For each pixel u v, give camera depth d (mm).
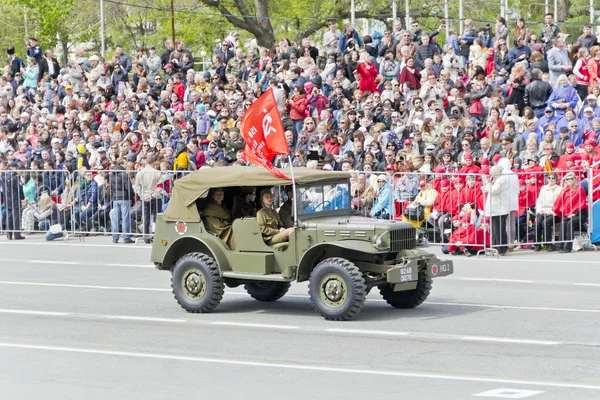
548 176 40500
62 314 30422
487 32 57188
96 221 48906
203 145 54688
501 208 40062
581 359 22906
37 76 68625
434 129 47406
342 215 30125
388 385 20781
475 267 37750
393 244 28406
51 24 109688
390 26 98312
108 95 62906
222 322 28578
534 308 29578
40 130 58594
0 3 117375
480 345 24672
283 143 29625
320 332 26750
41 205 49844
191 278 30172
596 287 32844
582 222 40719
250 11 107000
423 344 24922
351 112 49938
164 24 106875
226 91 56125
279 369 22547
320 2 101375
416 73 53719
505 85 51031
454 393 19969
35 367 23312
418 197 41625
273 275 29250
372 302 31250
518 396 19578
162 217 31109
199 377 21953
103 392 20797
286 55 60438
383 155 46062
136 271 39125
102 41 77062
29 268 40594
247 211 30672
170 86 60656
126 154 53094
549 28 55000
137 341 26203
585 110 45469
